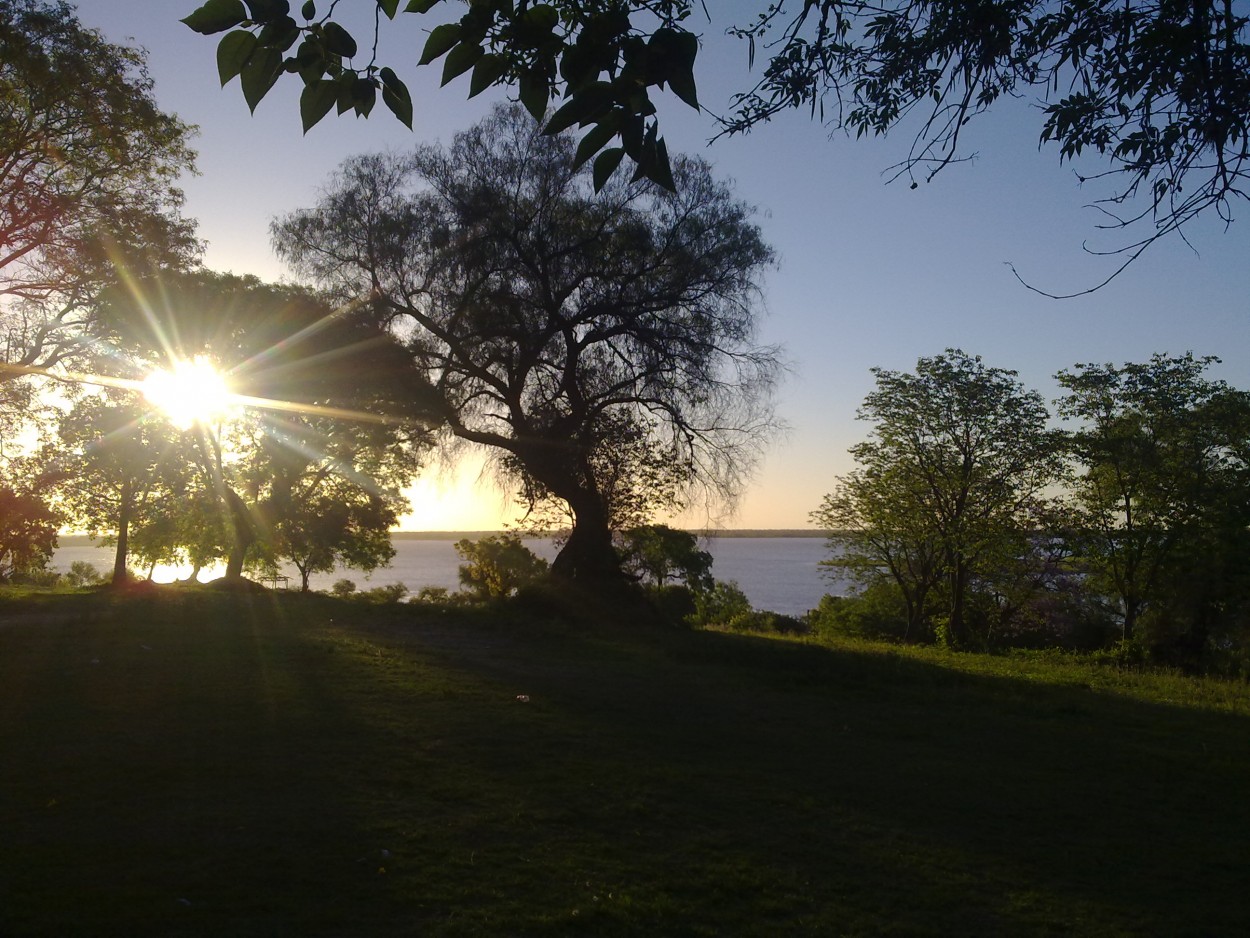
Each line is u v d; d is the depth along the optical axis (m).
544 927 5.22
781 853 6.64
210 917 5.15
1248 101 5.50
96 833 6.30
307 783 7.55
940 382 33.06
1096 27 5.81
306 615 20.67
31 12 17.38
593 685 12.96
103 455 35.50
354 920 5.21
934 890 6.14
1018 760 9.84
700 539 26.89
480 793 7.55
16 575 45.50
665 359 24.08
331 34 3.46
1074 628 35.16
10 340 23.00
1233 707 14.71
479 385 24.88
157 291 23.47
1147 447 32.22
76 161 19.12
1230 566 30.69
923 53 6.16
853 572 37.44
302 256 24.61
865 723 11.41
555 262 24.03
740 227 24.89
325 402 25.28
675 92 3.47
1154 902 6.14
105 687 11.04
